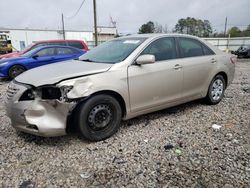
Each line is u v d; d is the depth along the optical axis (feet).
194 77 15.51
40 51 32.17
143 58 12.27
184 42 15.39
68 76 10.77
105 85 11.43
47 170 9.52
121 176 9.05
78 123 11.21
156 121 14.56
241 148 11.00
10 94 11.43
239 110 16.52
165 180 8.75
